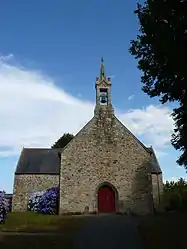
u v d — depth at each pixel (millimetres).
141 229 15180
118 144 27422
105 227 16438
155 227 15359
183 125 13078
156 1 9195
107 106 28641
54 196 27953
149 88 11203
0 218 20453
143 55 10797
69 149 27078
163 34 8945
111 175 26625
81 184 26234
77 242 13016
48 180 34188
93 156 26984
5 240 13711
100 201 26219
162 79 10750
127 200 26031
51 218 21609
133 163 26922
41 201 28094
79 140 27359
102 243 12711
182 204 28766
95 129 27766
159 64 10266
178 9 8969
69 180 26266
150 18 9469
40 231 16438
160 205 29844
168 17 9117
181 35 8828
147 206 25781
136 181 26484
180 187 37438
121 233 14547
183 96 10633
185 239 12391
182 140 14961
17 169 34906
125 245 12219
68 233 15211
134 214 24641
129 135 27766
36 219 21375
